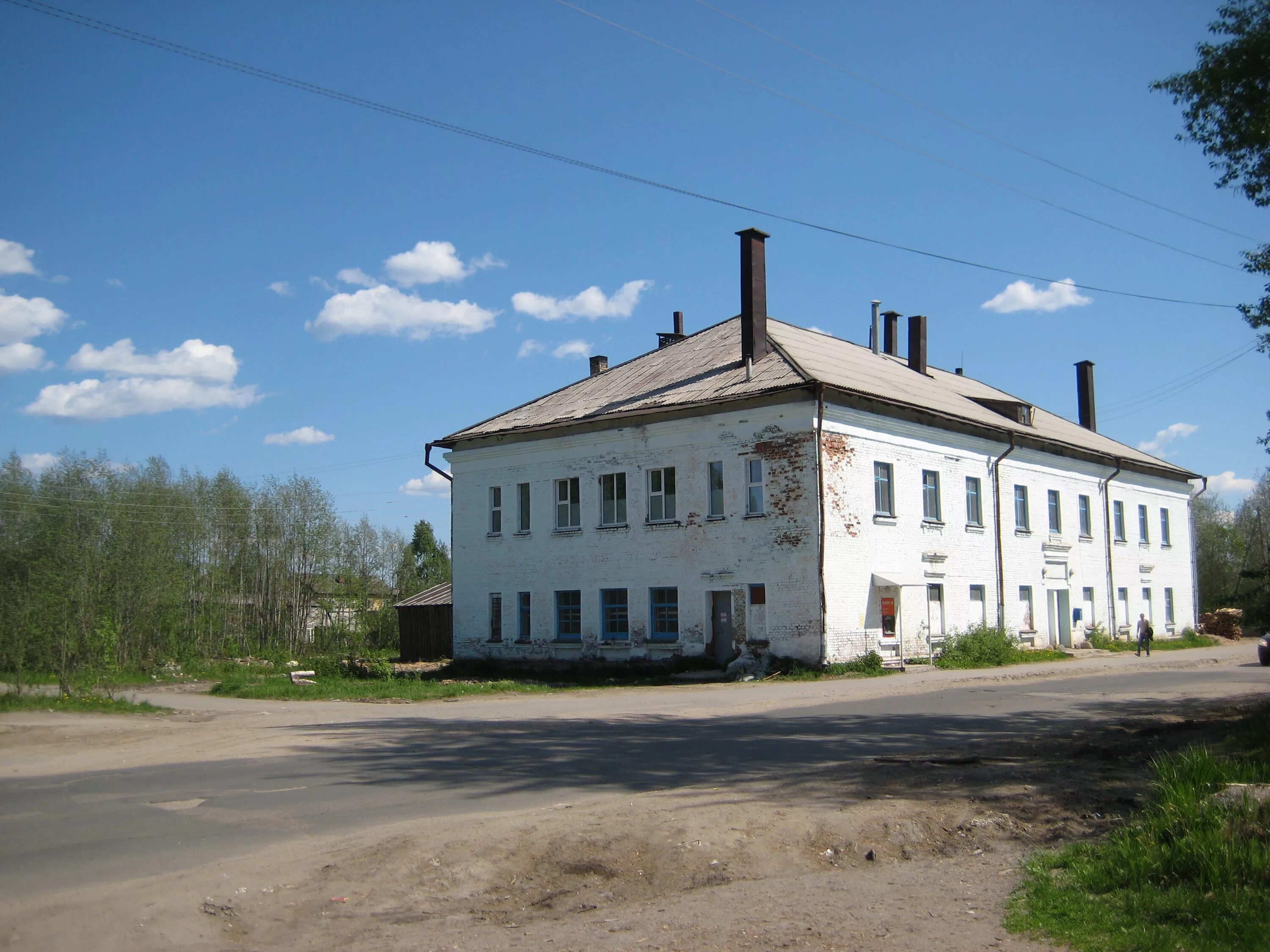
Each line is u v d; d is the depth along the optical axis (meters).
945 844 8.23
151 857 8.01
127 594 33.91
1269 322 15.04
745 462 29.16
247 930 6.48
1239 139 14.60
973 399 39.53
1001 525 35.94
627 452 32.06
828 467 27.94
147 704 22.31
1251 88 14.36
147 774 12.21
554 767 12.05
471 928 6.49
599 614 32.34
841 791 9.84
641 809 9.02
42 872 7.57
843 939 5.95
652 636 31.08
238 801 10.29
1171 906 5.96
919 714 17.41
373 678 33.84
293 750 14.07
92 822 9.38
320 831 8.82
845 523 28.33
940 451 32.97
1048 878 6.89
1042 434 39.38
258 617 51.62
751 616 28.69
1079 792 9.57
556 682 30.89
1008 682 24.84
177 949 6.14
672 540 30.64
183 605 40.56
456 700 24.11
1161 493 48.72
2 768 13.09
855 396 28.88
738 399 28.86
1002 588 35.44
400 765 12.44
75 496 36.34
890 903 6.62
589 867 7.62
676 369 34.59
